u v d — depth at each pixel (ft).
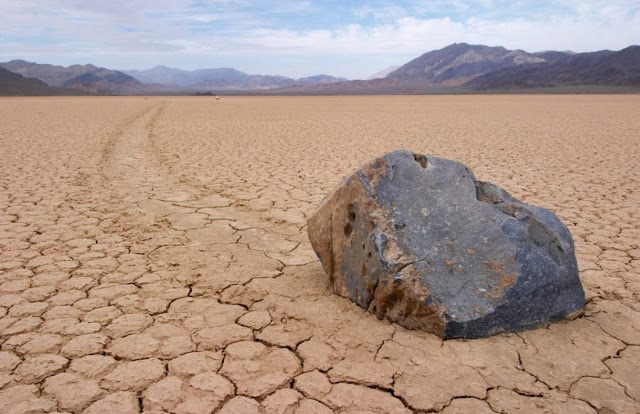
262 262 13.00
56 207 18.33
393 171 9.79
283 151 34.40
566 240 9.59
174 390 7.49
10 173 24.98
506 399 7.34
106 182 23.02
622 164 28.89
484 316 8.59
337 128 53.93
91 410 6.99
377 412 7.05
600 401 7.34
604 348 8.71
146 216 17.28
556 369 8.05
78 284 11.43
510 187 22.67
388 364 8.13
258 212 18.21
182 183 23.17
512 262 8.85
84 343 8.80
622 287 11.55
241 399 7.30
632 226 16.57
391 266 8.98
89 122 58.90
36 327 9.37
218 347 8.73
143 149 34.94
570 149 35.42
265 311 10.09
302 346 8.71
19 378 7.74
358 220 9.87
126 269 12.38
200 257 13.30
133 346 8.73
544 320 9.23
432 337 8.84
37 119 63.93
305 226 16.51
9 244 14.14
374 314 9.73
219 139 42.01
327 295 10.78
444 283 8.77
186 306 10.34
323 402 7.25
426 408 7.14
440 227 9.26
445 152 34.04
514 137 43.65
